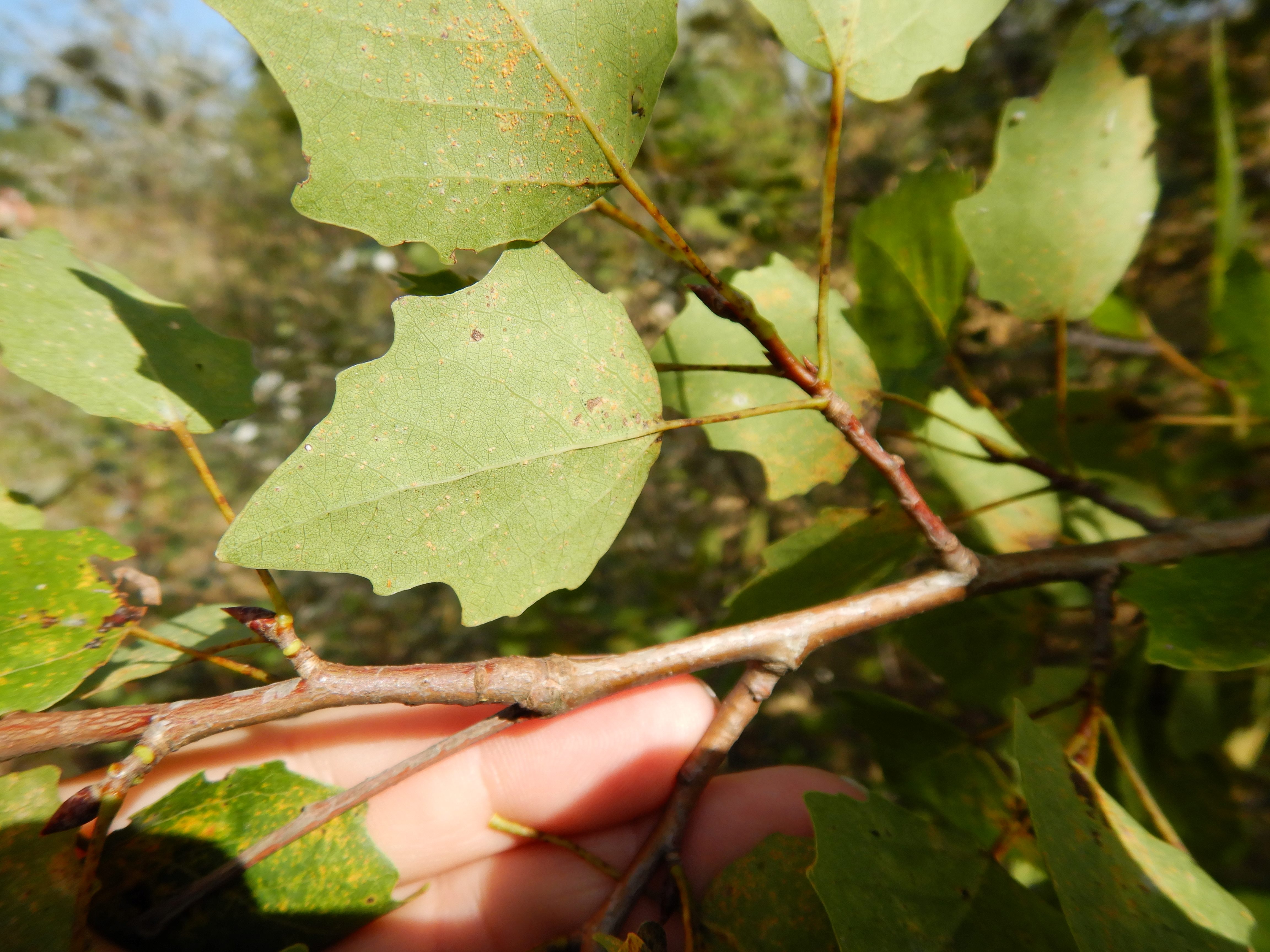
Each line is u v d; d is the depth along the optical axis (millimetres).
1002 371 325
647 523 424
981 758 135
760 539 344
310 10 80
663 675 109
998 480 161
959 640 158
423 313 88
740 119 531
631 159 90
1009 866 147
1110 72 122
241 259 721
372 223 84
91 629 97
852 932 94
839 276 386
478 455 89
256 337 587
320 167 82
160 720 93
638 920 147
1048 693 143
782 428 129
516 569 91
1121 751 111
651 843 117
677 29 88
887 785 140
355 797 115
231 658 134
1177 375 293
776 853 115
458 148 86
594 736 158
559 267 94
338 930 122
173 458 598
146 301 123
